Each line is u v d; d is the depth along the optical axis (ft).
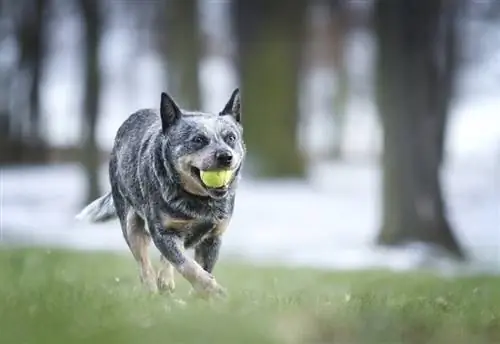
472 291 35.01
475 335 24.21
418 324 24.77
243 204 94.68
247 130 105.40
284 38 103.50
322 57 153.58
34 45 124.16
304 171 107.24
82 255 52.47
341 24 139.03
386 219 69.87
